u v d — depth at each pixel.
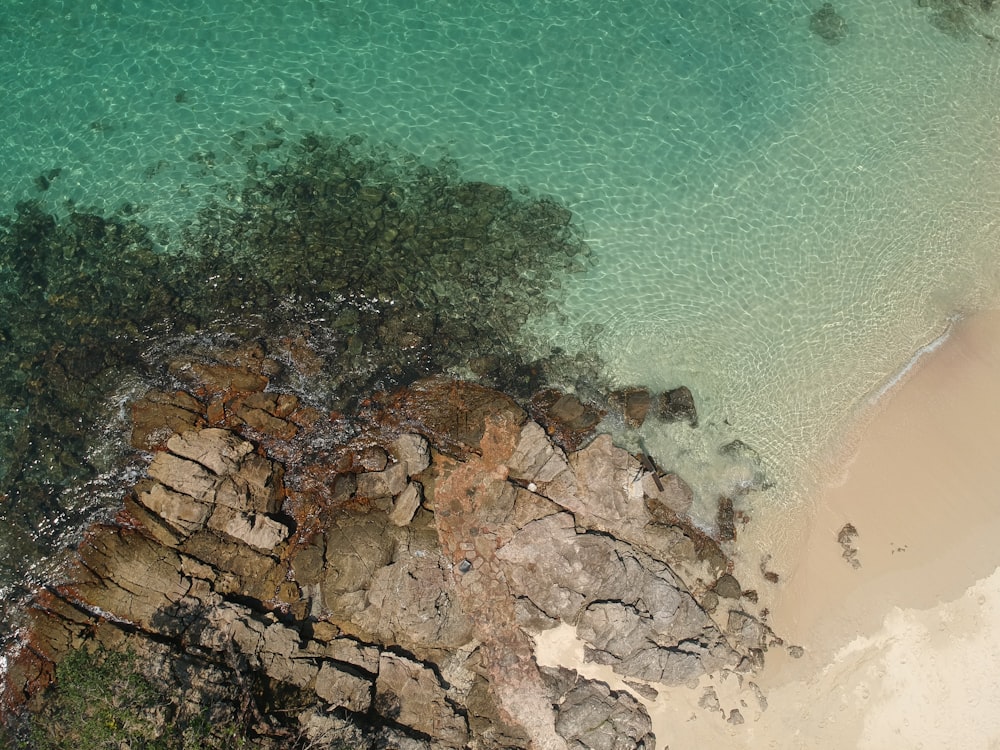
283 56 19.48
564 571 15.05
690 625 15.35
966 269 18.41
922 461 16.98
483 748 14.27
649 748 14.72
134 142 18.64
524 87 19.58
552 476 16.02
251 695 13.57
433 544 15.25
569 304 17.78
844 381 17.53
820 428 17.20
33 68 19.12
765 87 19.70
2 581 14.70
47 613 14.23
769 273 18.25
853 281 18.22
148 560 14.46
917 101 19.59
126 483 15.42
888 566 16.27
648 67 19.80
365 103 19.23
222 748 12.92
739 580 16.06
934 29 20.02
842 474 16.92
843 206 18.73
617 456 16.20
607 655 15.05
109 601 14.22
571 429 16.72
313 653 14.41
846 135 19.30
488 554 15.30
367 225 17.98
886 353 17.77
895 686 15.47
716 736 15.03
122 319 16.92
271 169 18.50
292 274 17.39
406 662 14.49
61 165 18.44
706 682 15.30
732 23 20.05
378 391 16.55
